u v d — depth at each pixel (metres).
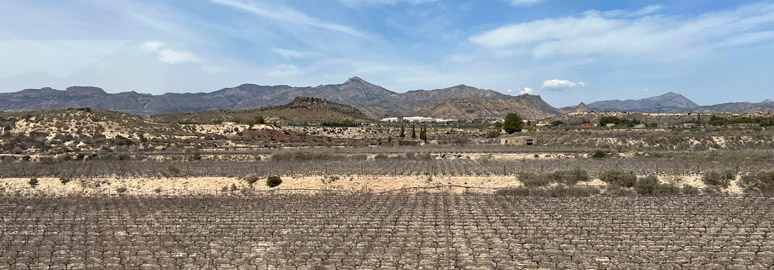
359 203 45.31
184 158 77.62
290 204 45.25
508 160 74.75
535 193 48.09
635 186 51.12
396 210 42.19
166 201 47.72
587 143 105.62
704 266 28.28
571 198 45.75
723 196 45.75
